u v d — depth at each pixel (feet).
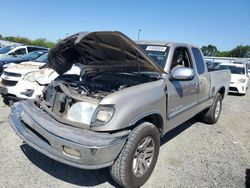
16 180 10.69
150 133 10.62
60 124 9.86
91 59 13.26
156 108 11.21
